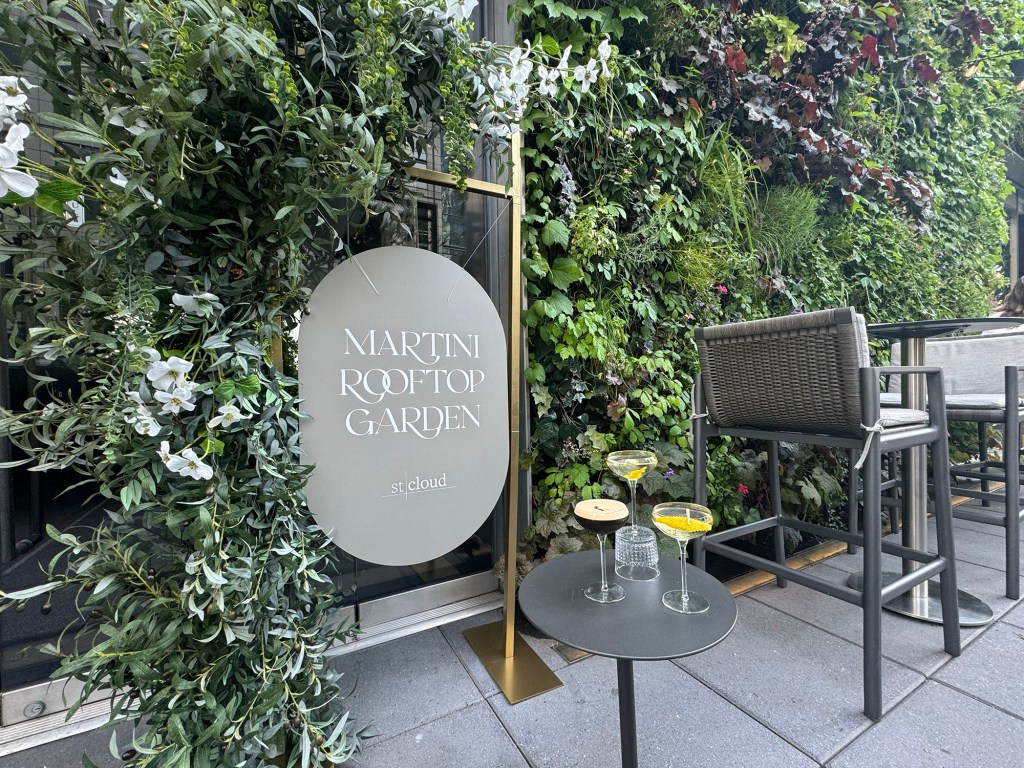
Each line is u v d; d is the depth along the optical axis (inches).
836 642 58.1
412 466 47.9
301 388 41.8
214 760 31.7
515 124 50.6
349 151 30.0
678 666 54.1
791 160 109.2
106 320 29.5
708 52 88.5
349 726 39.8
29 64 35.4
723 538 64.8
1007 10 146.9
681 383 86.0
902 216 128.6
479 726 45.5
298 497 36.4
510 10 71.7
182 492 30.4
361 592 63.9
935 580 74.9
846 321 45.6
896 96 126.6
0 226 27.4
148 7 25.0
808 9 104.7
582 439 74.1
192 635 31.5
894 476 93.7
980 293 145.0
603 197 79.1
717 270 92.7
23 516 47.3
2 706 45.1
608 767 40.4
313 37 32.7
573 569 45.8
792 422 52.8
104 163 26.5
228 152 28.8
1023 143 171.9
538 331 75.4
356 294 44.8
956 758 40.4
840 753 41.2
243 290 33.6
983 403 73.8
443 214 63.7
